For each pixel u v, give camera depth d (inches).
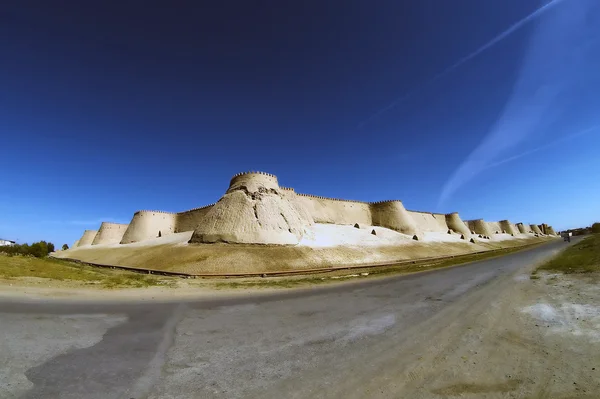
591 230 4707.2
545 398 190.2
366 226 2455.7
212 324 378.6
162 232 2763.3
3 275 640.4
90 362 254.1
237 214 1678.2
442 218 3841.0
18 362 247.8
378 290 660.1
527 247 2736.2
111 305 471.8
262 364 253.9
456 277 828.6
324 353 277.7
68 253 2596.0
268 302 532.1
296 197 2399.1
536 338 296.8
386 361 256.4
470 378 221.1
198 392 205.9
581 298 438.9
